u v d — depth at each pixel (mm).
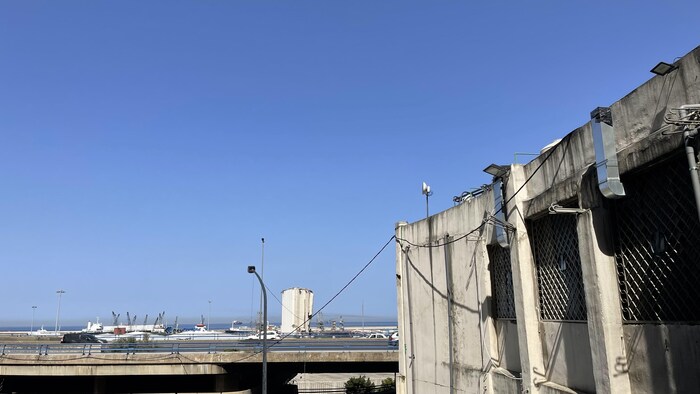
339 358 27562
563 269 8367
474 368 11469
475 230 11438
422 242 14766
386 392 34938
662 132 5688
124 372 26531
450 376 12633
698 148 5184
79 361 26625
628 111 6566
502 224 9758
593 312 6883
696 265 5477
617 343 6625
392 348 29797
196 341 32344
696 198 5082
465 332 12008
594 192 6965
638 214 6461
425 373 14180
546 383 8578
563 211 7289
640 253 6426
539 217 9016
